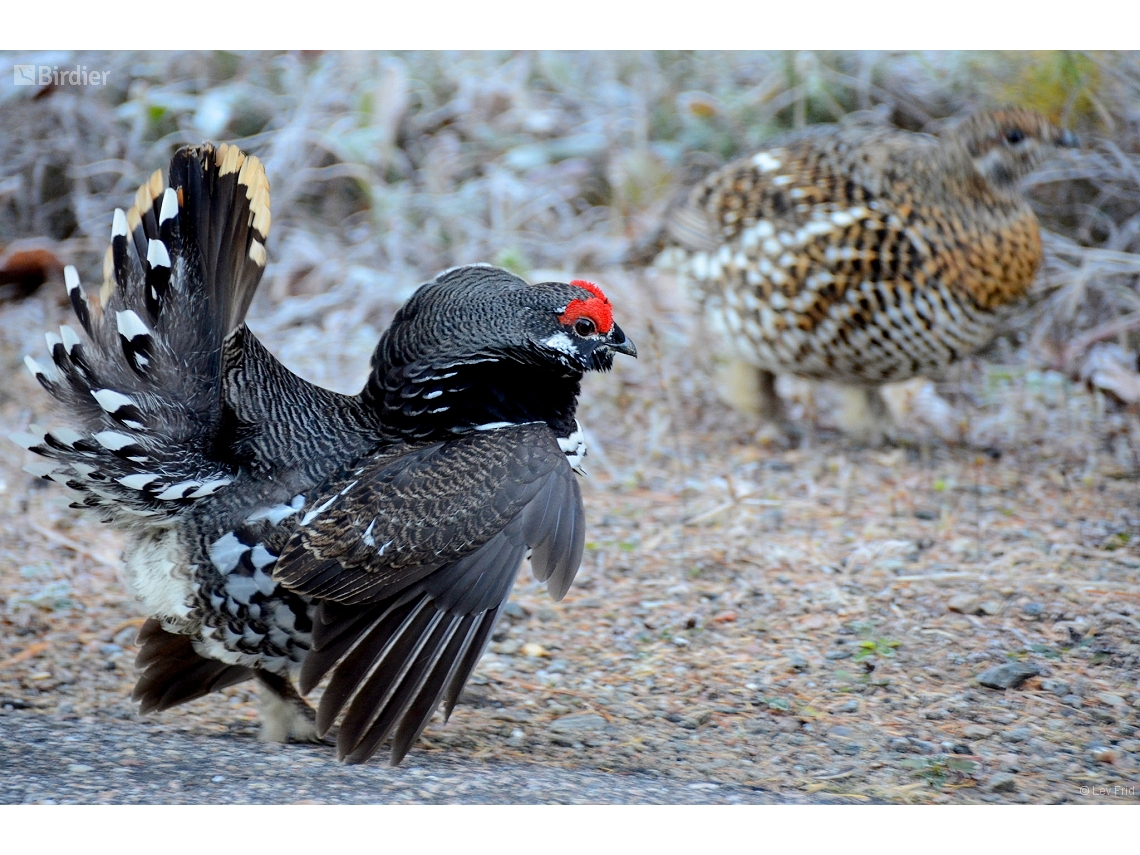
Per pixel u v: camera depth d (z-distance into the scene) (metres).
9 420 15.52
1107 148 17.44
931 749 9.62
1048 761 9.40
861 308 14.31
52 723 9.77
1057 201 17.69
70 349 8.70
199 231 9.01
